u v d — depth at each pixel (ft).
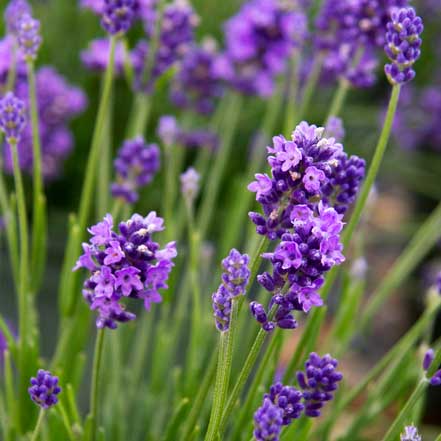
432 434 2.33
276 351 1.68
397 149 3.78
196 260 1.82
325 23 2.01
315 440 1.97
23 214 1.70
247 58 2.19
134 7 1.96
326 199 1.59
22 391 1.73
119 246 1.47
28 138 2.68
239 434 1.66
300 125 1.44
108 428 1.89
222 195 3.28
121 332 1.97
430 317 1.77
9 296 2.66
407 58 1.59
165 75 1.94
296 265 1.40
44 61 3.25
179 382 1.88
